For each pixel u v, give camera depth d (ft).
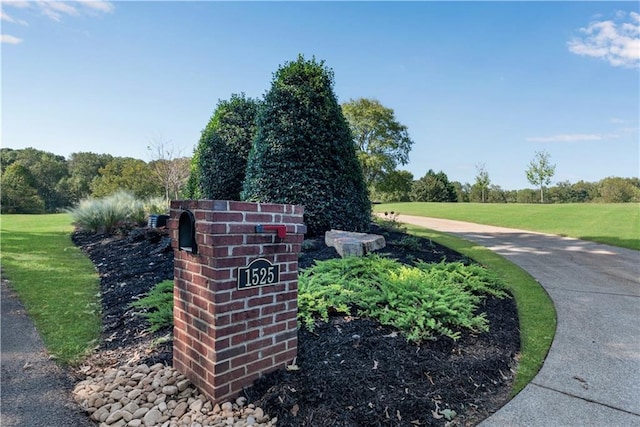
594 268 21.24
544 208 64.54
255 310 7.89
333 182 23.39
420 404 7.49
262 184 22.65
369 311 11.43
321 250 19.60
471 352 9.83
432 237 31.27
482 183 125.49
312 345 9.48
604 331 11.99
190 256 8.00
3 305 14.01
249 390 7.75
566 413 7.55
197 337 7.79
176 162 63.57
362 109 81.15
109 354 9.93
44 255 23.86
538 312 13.69
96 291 15.98
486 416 7.41
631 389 8.51
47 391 8.10
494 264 21.58
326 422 6.82
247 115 32.14
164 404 7.42
